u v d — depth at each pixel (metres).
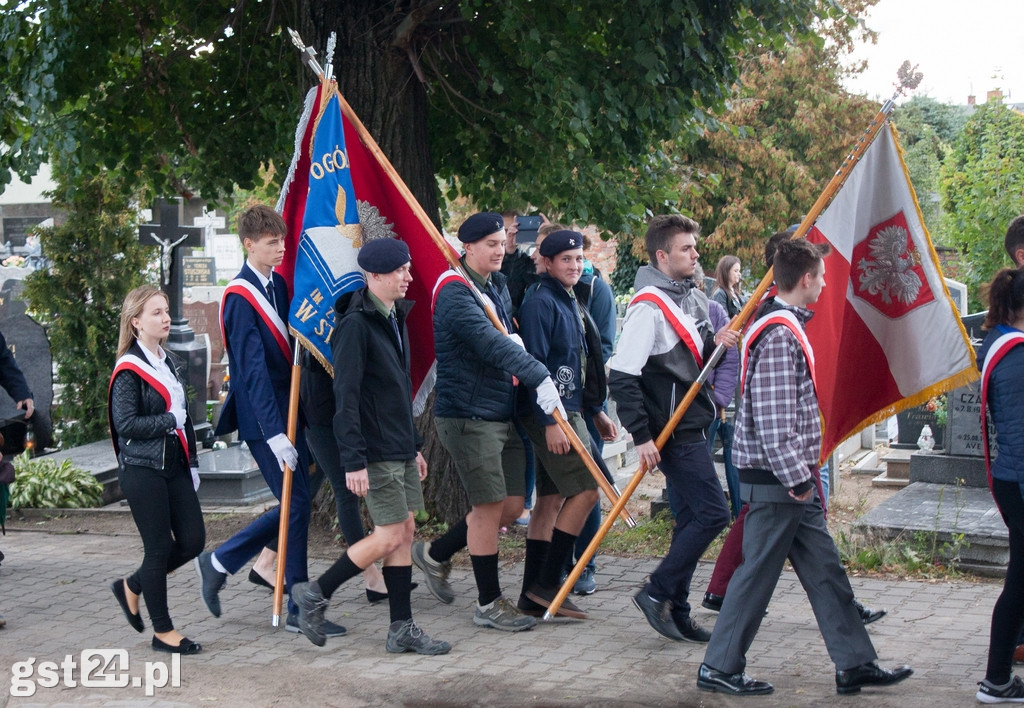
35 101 7.55
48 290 11.80
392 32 7.59
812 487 4.34
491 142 8.94
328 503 7.71
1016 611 4.34
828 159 22.20
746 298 8.01
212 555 5.56
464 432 5.42
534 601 5.76
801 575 4.58
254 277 5.41
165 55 9.04
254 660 5.11
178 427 5.20
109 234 11.80
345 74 7.66
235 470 9.09
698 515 5.18
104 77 8.64
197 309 16.28
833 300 5.23
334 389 5.00
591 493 5.60
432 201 7.94
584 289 6.29
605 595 6.21
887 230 5.25
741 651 4.55
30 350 10.17
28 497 8.92
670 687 4.68
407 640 5.17
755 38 8.32
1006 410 4.36
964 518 6.82
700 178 12.92
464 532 5.88
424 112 8.01
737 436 4.50
